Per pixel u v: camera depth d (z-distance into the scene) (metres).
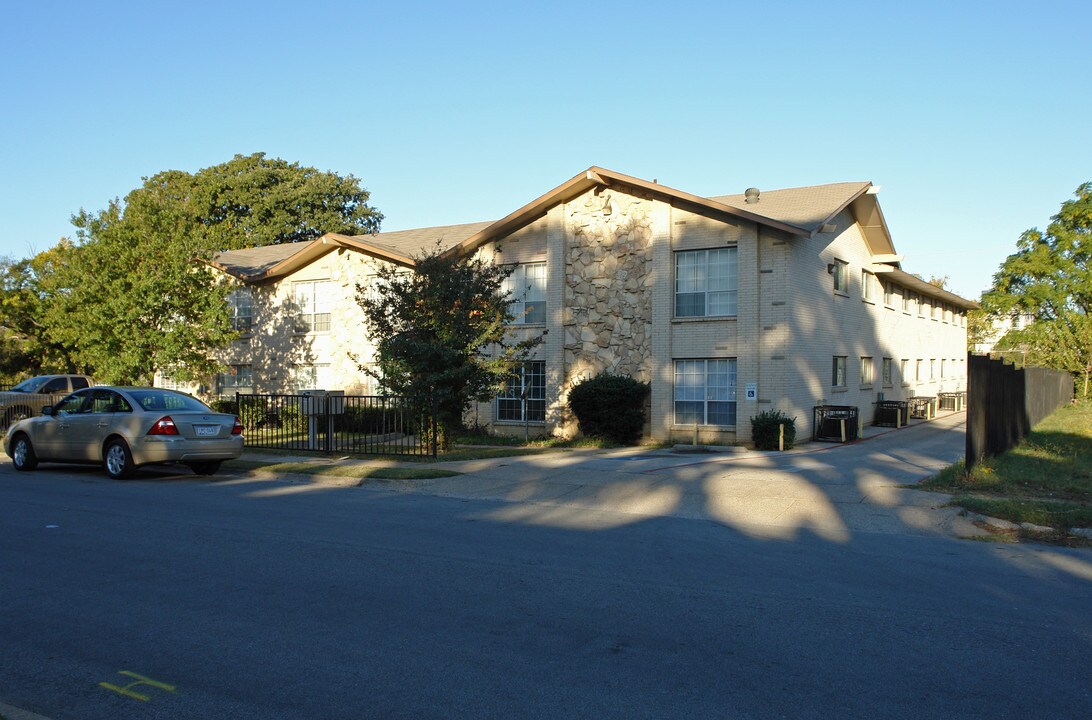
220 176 52.00
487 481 14.05
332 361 28.73
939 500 11.62
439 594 6.96
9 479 14.79
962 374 46.53
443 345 17.12
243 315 30.91
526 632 5.95
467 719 4.48
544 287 25.02
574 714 4.54
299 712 4.59
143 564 8.02
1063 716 4.54
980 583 7.47
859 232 28.05
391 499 12.60
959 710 4.61
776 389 21.44
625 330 23.58
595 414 22.73
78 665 5.32
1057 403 32.75
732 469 15.28
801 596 6.95
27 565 7.95
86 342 23.28
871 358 29.61
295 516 10.88
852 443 22.56
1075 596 7.05
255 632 5.95
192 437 14.49
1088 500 11.59
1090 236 40.78
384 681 5.02
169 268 23.34
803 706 4.65
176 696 4.82
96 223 23.45
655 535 9.75
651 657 5.43
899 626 6.12
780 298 21.47
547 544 9.13
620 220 23.73
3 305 30.06
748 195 24.81
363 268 28.12
